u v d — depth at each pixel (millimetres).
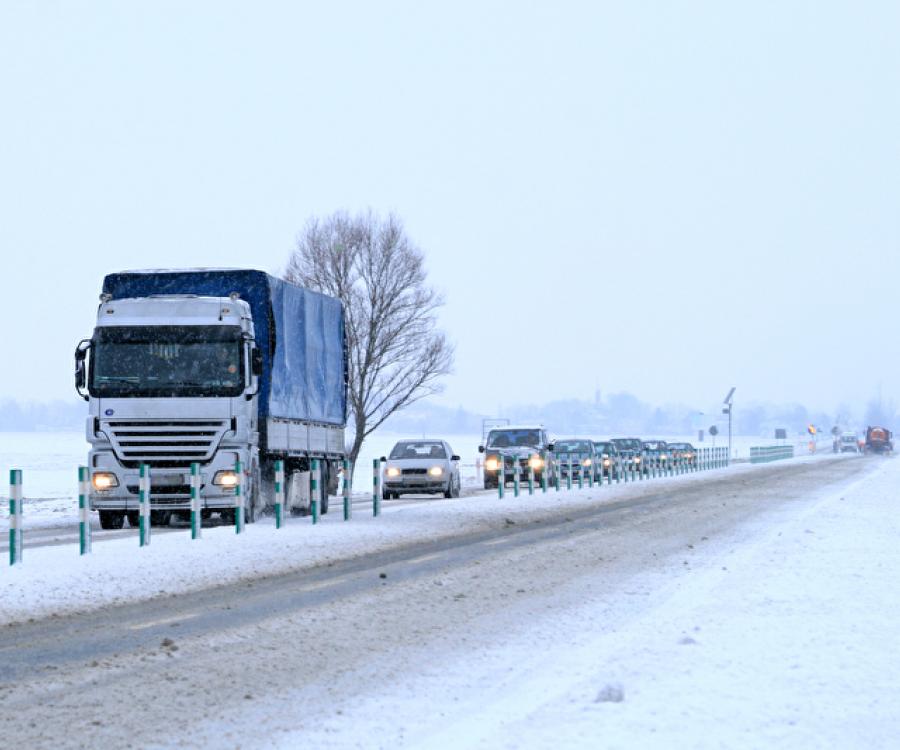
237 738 19656
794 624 31141
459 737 19438
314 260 137375
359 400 136500
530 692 23188
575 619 33344
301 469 78500
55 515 90188
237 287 72000
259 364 69188
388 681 24531
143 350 68062
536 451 138625
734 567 46250
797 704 21625
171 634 30906
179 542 56000
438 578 43750
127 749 18969
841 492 110125
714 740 19031
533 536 64000
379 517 77812
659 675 24438
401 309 137750
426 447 117562
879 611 33531
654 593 38938
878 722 20328
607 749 18469
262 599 38156
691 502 96625
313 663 26641
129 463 67438
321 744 19188
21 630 31891
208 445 67312
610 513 83750
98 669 25906
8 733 20062
